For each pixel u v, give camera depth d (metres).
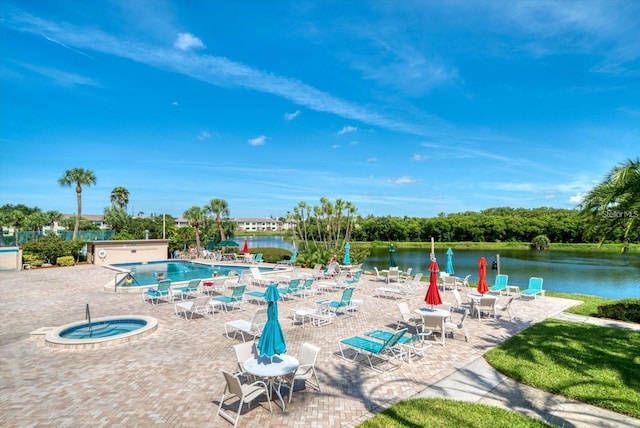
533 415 5.91
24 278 21.86
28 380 7.18
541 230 67.50
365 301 15.11
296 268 25.02
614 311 11.91
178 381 7.12
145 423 5.58
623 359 8.15
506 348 8.97
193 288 15.41
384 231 76.69
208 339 9.88
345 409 6.07
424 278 21.91
